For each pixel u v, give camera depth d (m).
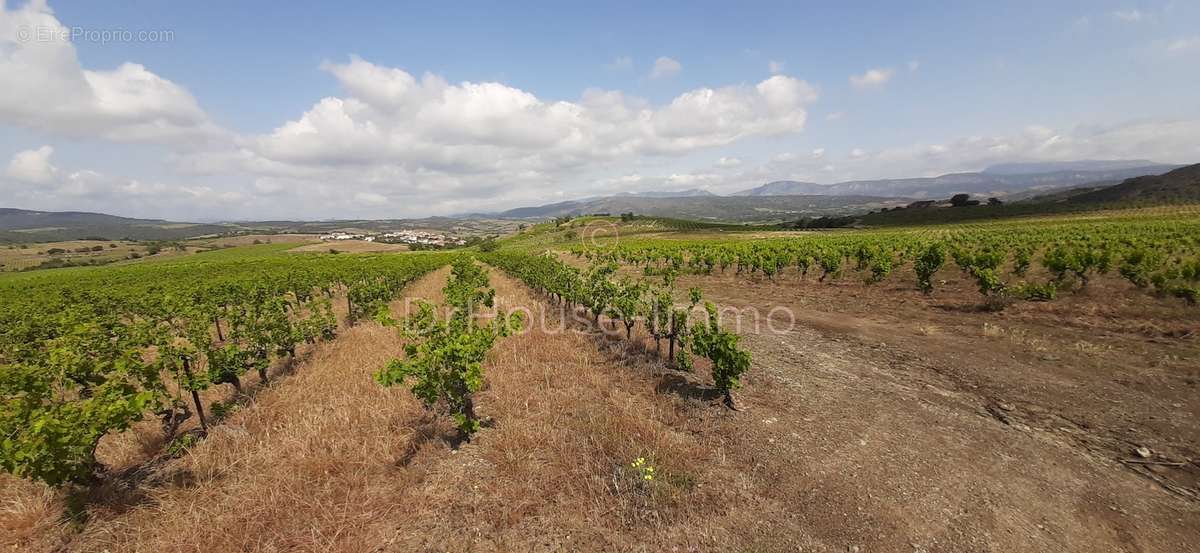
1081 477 5.95
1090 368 9.37
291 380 9.59
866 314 15.13
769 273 23.39
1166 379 8.59
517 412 7.64
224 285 21.47
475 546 4.67
